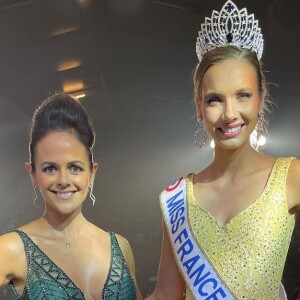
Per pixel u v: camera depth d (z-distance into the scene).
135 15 7.10
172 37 7.80
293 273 7.01
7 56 7.75
